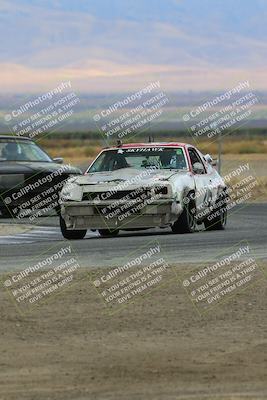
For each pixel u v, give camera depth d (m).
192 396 13.22
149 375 14.38
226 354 15.62
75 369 14.77
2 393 13.48
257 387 13.66
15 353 15.80
